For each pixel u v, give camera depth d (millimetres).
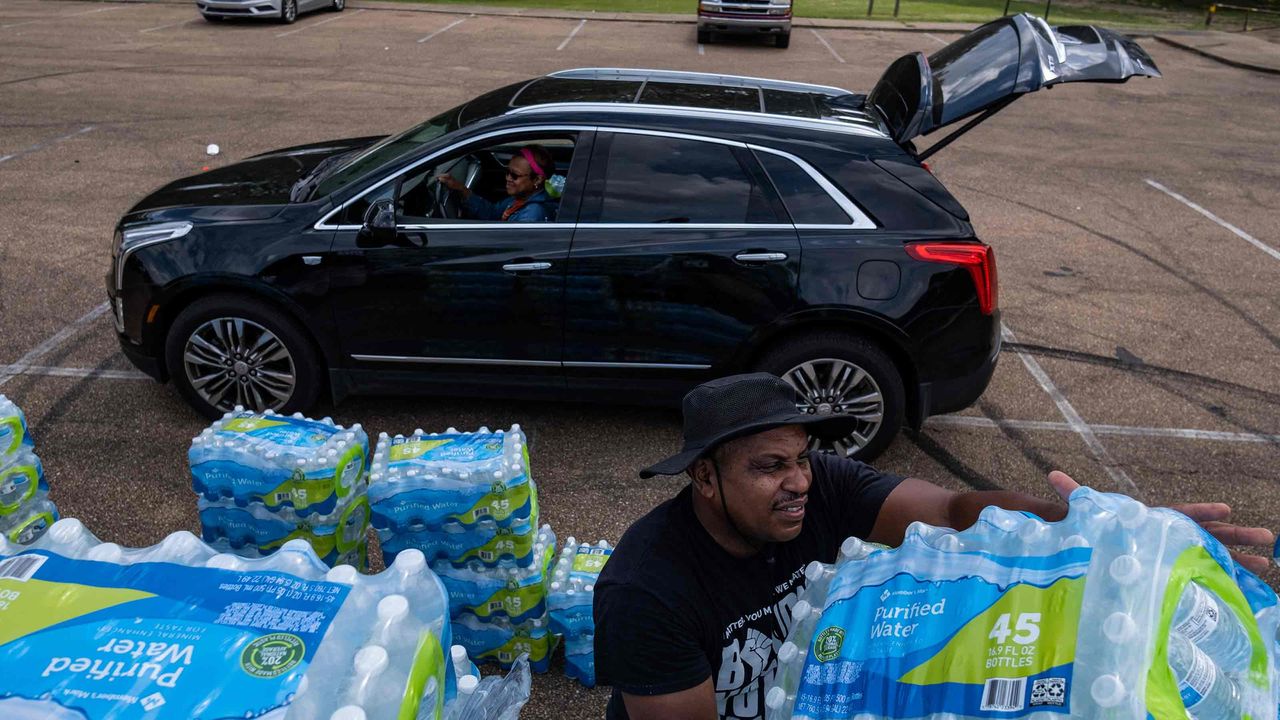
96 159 10273
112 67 14992
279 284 5012
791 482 1897
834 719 1580
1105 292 7816
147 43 17219
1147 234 9266
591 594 3432
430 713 1599
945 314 4840
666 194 4934
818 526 2186
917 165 4973
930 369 4934
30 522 3340
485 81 15055
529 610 3455
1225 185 11039
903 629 1607
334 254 4980
